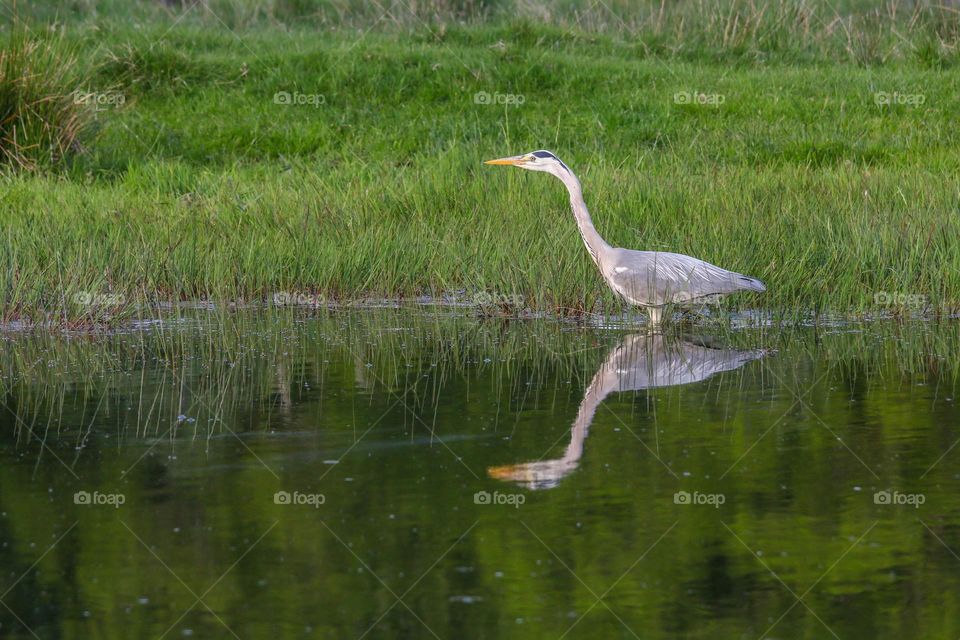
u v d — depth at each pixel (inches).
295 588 275.3
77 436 386.3
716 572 279.4
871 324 554.9
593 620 258.5
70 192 761.6
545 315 586.6
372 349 510.6
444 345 518.3
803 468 343.9
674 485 332.2
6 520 314.3
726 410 405.7
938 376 449.1
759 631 252.7
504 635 253.0
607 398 424.2
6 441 381.4
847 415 396.5
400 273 647.8
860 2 1278.3
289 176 828.6
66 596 272.4
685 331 544.7
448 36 1130.7
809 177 780.0
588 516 311.9
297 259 643.5
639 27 1170.6
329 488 334.6
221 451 369.7
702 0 1160.2
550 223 663.8
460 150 872.3
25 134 816.9
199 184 811.4
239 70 1023.6
